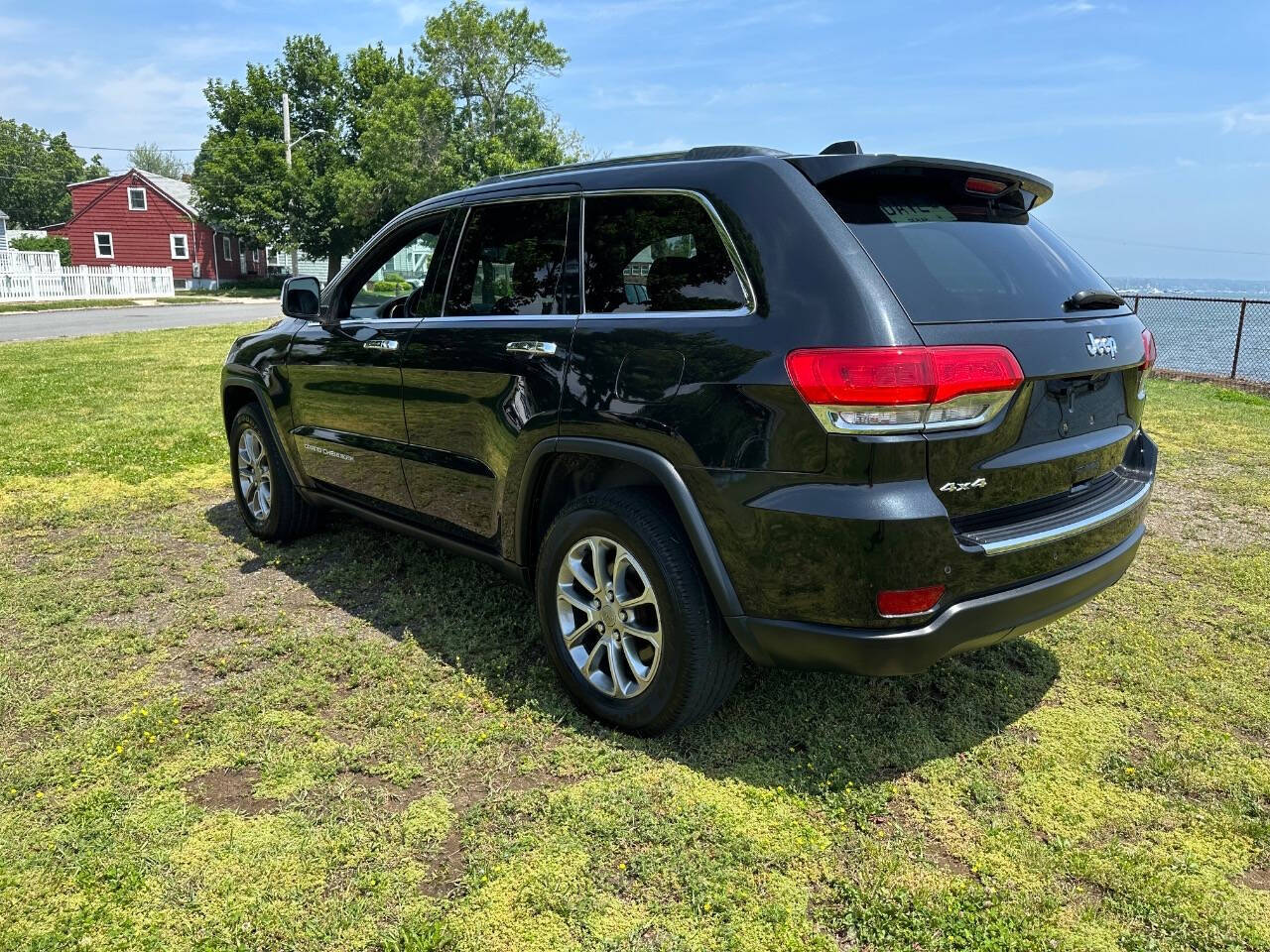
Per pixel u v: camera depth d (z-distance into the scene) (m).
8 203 81.44
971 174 2.74
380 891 2.20
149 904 2.16
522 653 3.51
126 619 3.84
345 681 3.28
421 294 3.72
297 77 48.12
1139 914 2.16
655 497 2.80
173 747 2.82
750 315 2.47
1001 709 3.12
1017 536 2.46
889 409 2.23
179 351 14.65
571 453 2.94
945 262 2.55
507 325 3.18
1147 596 4.18
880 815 2.53
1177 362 12.09
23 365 12.49
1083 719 3.06
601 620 2.93
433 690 3.19
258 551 4.74
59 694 3.15
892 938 2.08
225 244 48.62
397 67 49.22
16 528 5.11
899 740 2.90
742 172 2.63
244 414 4.80
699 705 2.74
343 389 4.00
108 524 5.21
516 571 3.30
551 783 2.66
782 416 2.36
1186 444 7.57
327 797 2.58
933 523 2.27
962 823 2.49
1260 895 2.22
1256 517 5.46
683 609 2.64
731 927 2.10
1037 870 2.30
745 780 2.67
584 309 2.98
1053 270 2.86
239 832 2.42
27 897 2.17
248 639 3.65
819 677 3.32
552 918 2.12
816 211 2.47
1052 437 2.60
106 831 2.41
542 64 46.19
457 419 3.37
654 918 2.13
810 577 2.38
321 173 47.19
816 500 2.32
